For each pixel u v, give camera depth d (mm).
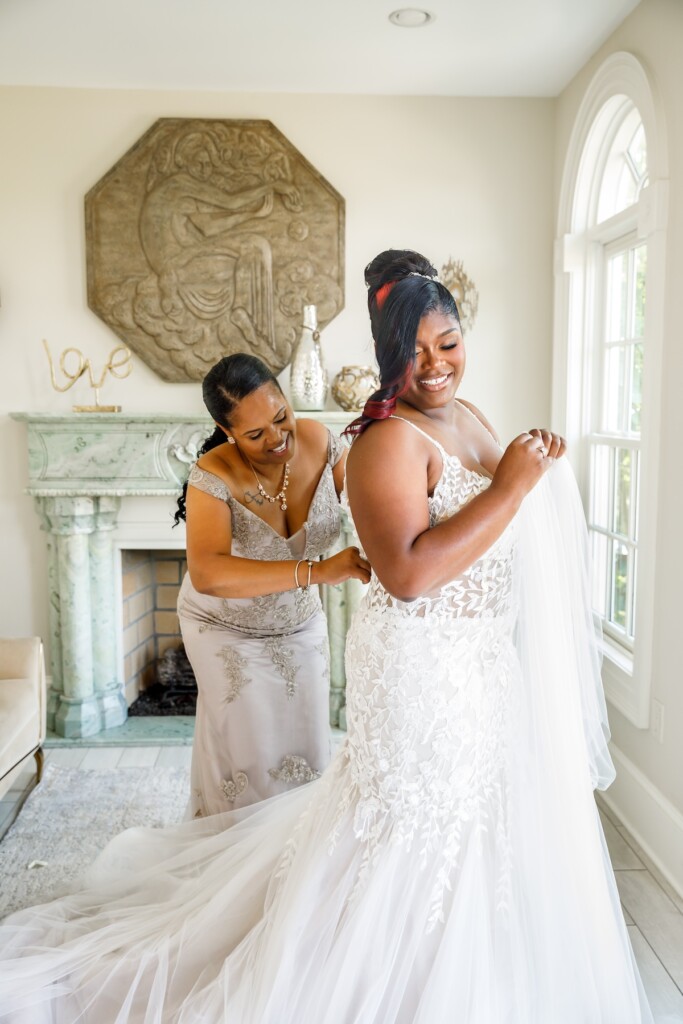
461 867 1414
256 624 2176
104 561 3773
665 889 2463
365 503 1303
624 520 3340
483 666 1467
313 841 1513
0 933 1754
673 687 2582
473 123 3766
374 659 1446
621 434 3408
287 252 3750
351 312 3811
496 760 1505
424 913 1390
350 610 3693
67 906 1928
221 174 3703
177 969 1566
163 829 2201
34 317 3758
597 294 3570
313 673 2227
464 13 2934
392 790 1430
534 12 2920
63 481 3646
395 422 1330
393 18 2977
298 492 2141
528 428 3904
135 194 3689
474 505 1289
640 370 3236
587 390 3615
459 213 3797
